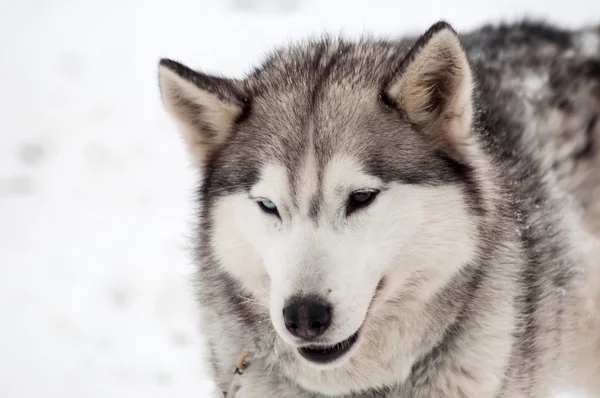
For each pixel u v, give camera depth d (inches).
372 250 327.3
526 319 379.9
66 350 597.9
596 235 490.6
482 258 349.4
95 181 894.4
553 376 427.5
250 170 345.4
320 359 326.3
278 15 1259.8
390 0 1264.8
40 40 1263.5
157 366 580.7
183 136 375.9
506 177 399.5
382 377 360.8
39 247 761.0
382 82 350.3
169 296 664.4
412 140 342.3
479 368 355.9
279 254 325.7
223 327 375.9
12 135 990.4
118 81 1111.0
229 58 1101.7
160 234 773.3
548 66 501.4
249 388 369.4
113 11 1363.2
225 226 355.9
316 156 330.6
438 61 337.1
